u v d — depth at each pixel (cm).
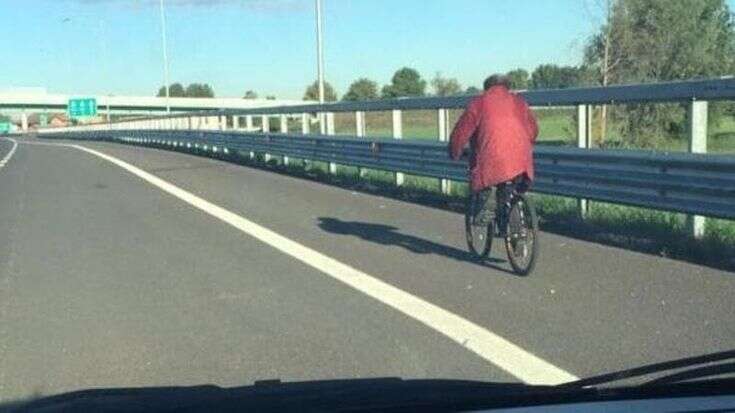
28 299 789
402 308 718
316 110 2055
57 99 10169
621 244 975
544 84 3734
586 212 1099
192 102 9569
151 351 616
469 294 761
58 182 2050
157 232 1183
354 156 1764
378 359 579
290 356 593
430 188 1538
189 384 534
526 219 827
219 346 623
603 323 654
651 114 2539
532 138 865
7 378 562
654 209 968
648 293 742
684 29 3312
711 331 623
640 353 577
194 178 2055
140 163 2741
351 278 842
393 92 7981
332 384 448
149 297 788
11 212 1456
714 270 825
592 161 1047
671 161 920
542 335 626
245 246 1048
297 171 2138
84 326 690
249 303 755
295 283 830
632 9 3319
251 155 2625
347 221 1234
